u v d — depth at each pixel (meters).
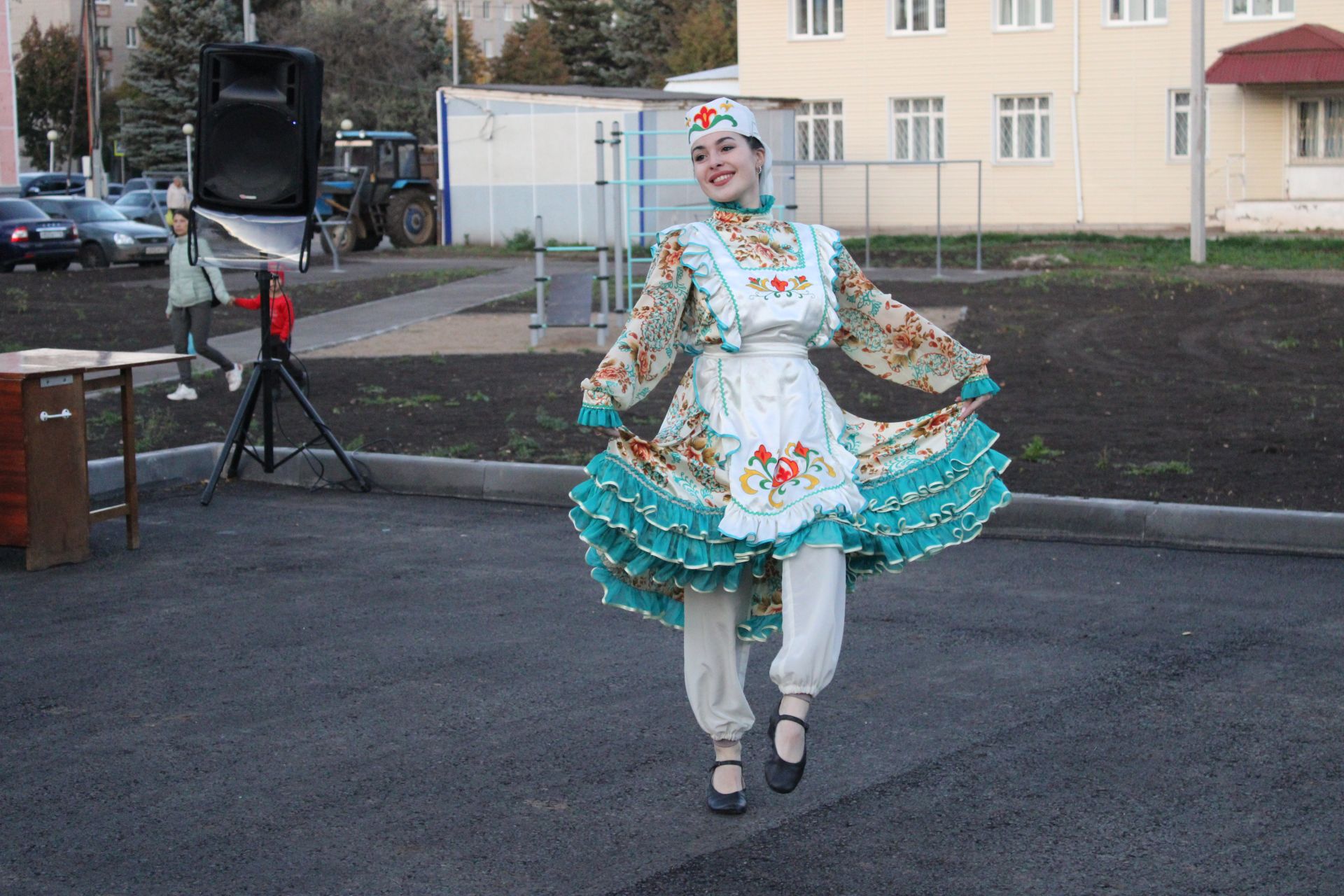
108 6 81.44
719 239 4.33
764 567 4.42
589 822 4.31
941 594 6.96
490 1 105.19
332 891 3.86
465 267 29.47
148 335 18.56
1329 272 24.94
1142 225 38.34
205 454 10.28
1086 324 18.17
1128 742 4.92
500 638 6.31
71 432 7.76
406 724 5.20
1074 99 38.56
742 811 4.36
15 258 30.34
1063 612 6.59
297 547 8.14
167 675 5.81
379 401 12.79
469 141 35.97
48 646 6.24
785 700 4.12
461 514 9.03
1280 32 35.91
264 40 60.72
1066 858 4.00
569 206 34.66
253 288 22.98
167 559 7.90
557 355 16.09
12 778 4.73
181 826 4.32
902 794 4.50
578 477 9.30
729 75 43.69
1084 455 9.91
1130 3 37.81
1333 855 4.00
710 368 4.32
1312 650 5.93
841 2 40.66
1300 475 9.06
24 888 3.90
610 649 6.14
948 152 40.09
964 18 39.41
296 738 5.07
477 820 4.34
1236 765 4.69
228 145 9.69
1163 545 7.90
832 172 41.16
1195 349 15.84
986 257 30.03
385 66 60.44
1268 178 37.03
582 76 75.75
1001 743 4.94
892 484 4.40
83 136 67.94
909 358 4.52
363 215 36.44
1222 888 3.80
